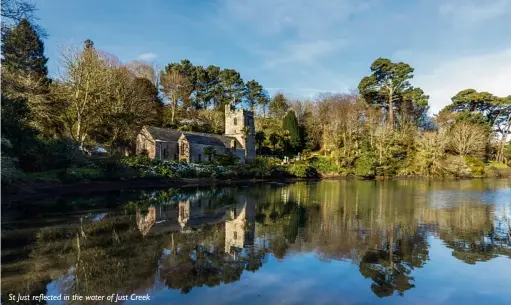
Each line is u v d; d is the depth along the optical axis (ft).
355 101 248.73
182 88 257.55
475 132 212.43
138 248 36.50
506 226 50.44
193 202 73.51
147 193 87.45
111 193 83.82
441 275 29.68
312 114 274.16
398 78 248.32
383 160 188.44
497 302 24.54
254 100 318.45
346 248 37.99
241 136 201.26
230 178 139.44
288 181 152.05
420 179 174.70
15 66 110.42
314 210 65.51
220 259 33.32
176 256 33.94
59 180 84.64
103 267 30.37
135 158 118.73
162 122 210.18
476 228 49.21
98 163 103.71
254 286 26.63
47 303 23.09
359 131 212.43
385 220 55.16
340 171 187.01
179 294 24.88
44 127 121.70
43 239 39.24
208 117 244.42
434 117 253.24
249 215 58.75
